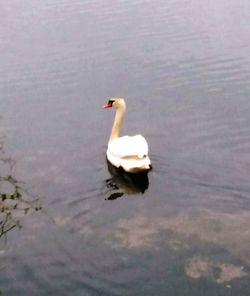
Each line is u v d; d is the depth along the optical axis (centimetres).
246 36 2222
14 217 1212
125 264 1048
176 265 1041
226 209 1219
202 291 972
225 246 1090
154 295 965
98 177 1390
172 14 2475
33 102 1791
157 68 1988
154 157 1459
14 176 1391
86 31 2308
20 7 2630
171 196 1284
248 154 1448
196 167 1400
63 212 1238
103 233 1150
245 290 970
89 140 1573
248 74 1912
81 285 995
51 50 2150
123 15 2470
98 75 1955
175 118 1666
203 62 2016
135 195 1298
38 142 1562
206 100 1762
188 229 1152
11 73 1983
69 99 1806
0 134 1603
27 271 1036
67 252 1091
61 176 1395
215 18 2420
